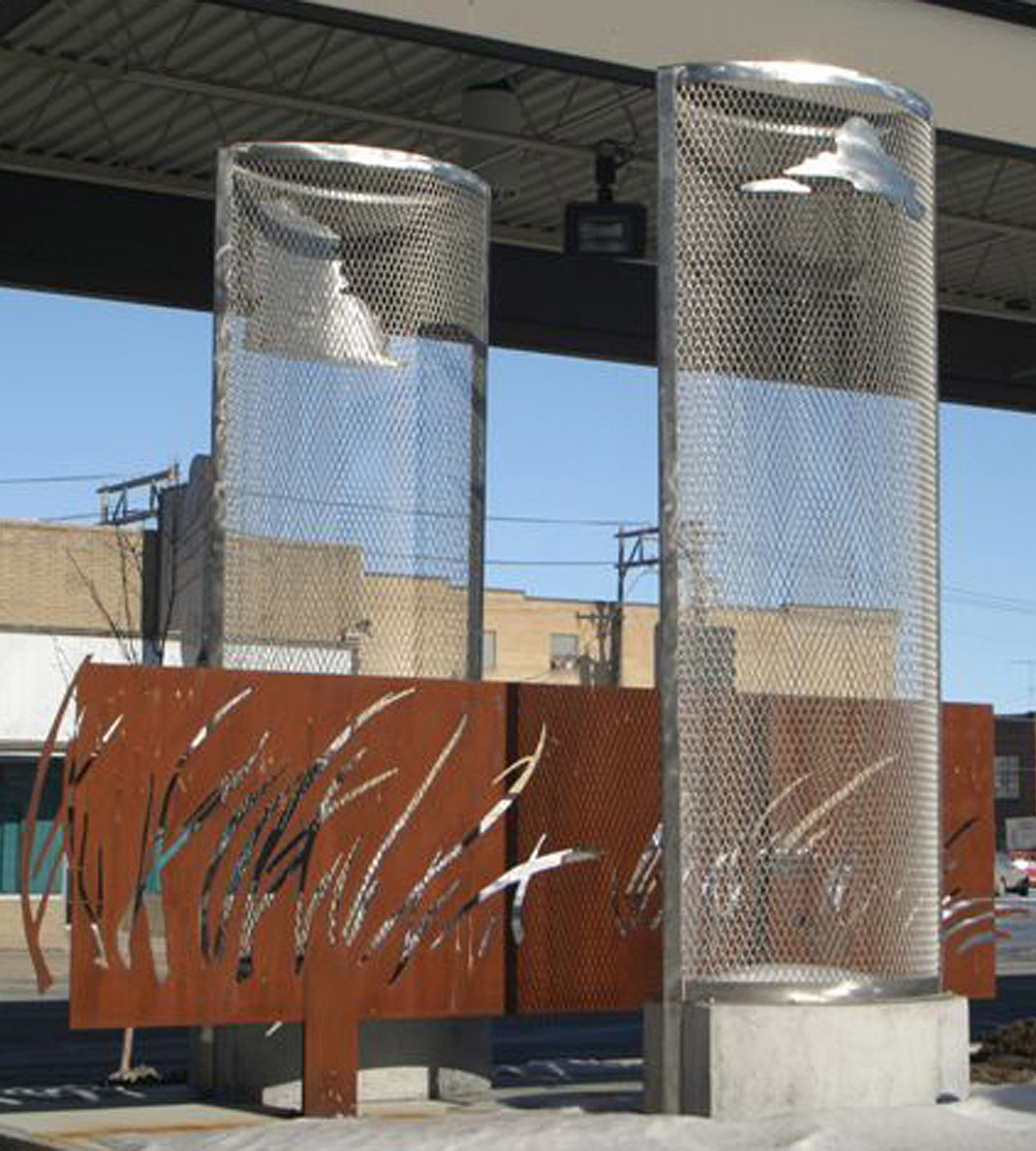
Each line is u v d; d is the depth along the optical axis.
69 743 15.17
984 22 20.53
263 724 15.77
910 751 16.05
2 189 27.91
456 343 18.14
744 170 15.90
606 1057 22.59
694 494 15.49
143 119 26.86
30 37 24.08
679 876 15.09
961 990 18.78
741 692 15.49
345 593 17.66
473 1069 17.06
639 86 19.42
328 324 17.70
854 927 15.69
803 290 15.90
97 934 15.17
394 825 16.19
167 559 31.59
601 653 75.12
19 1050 24.14
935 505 16.44
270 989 15.67
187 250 28.98
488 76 25.97
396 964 16.11
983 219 30.80
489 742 16.61
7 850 46.75
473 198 18.27
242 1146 14.09
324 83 26.09
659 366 15.55
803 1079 14.70
